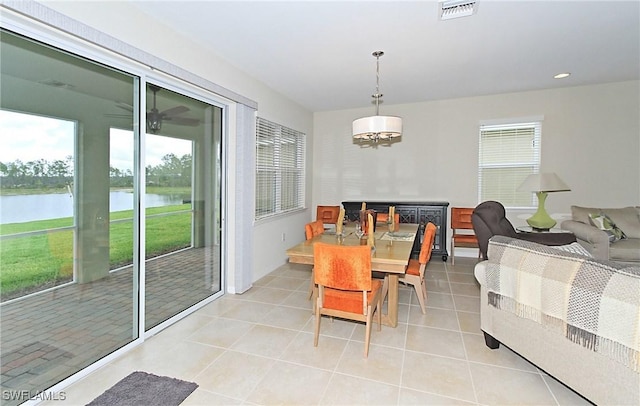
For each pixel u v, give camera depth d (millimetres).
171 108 2809
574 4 2338
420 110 5227
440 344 2426
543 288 1788
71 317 2160
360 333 2607
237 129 3479
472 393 1864
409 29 2699
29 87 1868
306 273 4312
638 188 4328
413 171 5328
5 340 1859
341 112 5684
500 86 4387
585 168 4523
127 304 2447
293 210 5102
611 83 4332
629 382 1418
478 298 3391
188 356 2264
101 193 2299
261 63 3426
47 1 1745
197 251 3188
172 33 2615
